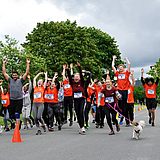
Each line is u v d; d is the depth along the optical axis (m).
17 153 8.60
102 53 55.72
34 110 13.66
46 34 48.81
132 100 16.27
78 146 9.72
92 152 8.61
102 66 57.25
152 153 8.40
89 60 48.75
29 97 16.27
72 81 13.27
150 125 16.75
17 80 13.03
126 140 11.02
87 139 11.40
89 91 15.49
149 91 16.66
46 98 14.72
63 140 11.20
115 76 16.33
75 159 7.67
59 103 16.12
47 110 14.73
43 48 47.78
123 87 16.06
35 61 39.88
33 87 14.54
